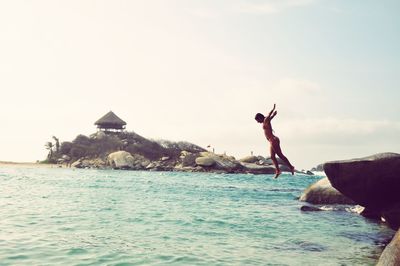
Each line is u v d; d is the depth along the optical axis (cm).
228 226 1418
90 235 1123
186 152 9381
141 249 972
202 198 2586
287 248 1071
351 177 1609
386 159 1547
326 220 1678
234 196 2853
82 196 2386
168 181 4684
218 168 8419
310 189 2459
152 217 1559
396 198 1580
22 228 1194
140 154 9388
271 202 2452
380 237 1307
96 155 9450
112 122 10331
